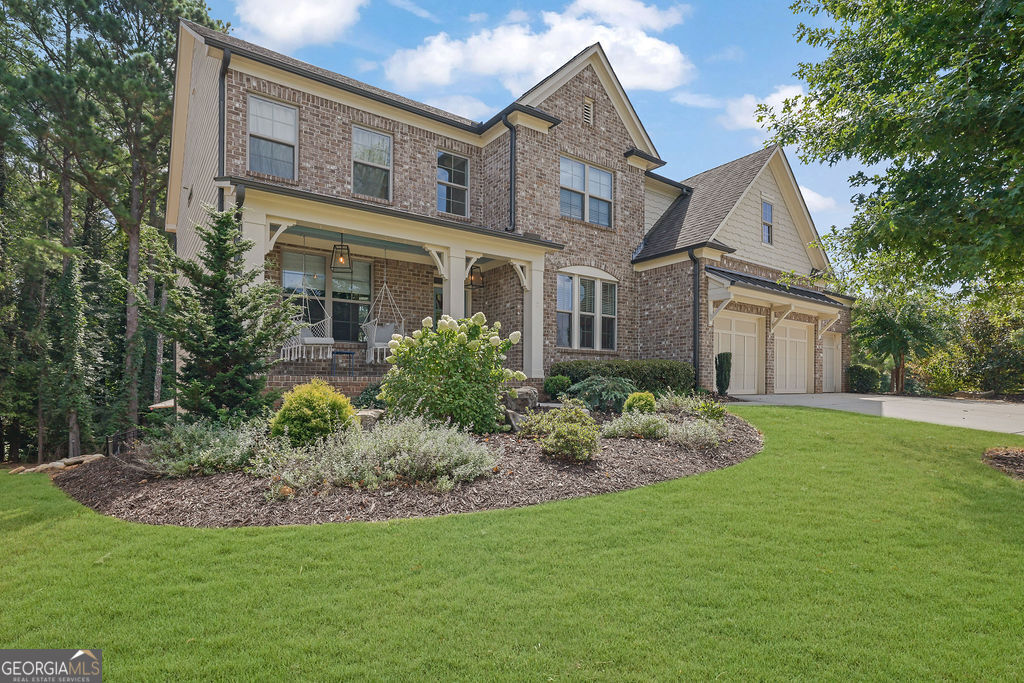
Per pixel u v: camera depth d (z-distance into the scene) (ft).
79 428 64.80
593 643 8.55
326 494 16.08
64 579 10.85
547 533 13.43
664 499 16.52
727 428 28.25
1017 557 12.18
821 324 60.70
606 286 49.80
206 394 23.13
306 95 37.88
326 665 7.98
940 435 27.71
